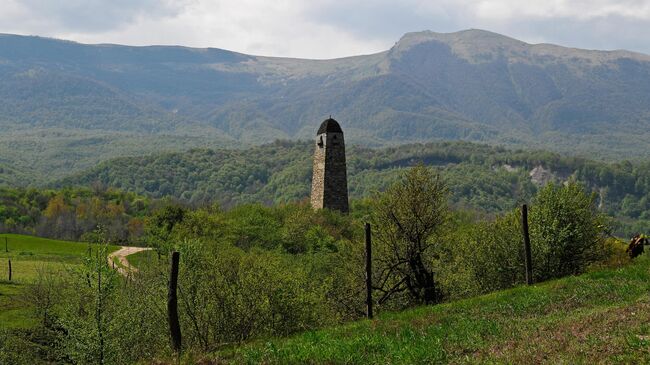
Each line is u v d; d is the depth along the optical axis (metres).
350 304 35.81
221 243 48.00
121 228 121.31
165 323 31.22
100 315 33.66
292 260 50.41
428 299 34.00
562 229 35.12
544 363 12.83
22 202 145.00
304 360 16.78
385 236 34.22
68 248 90.44
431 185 34.22
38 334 42.53
